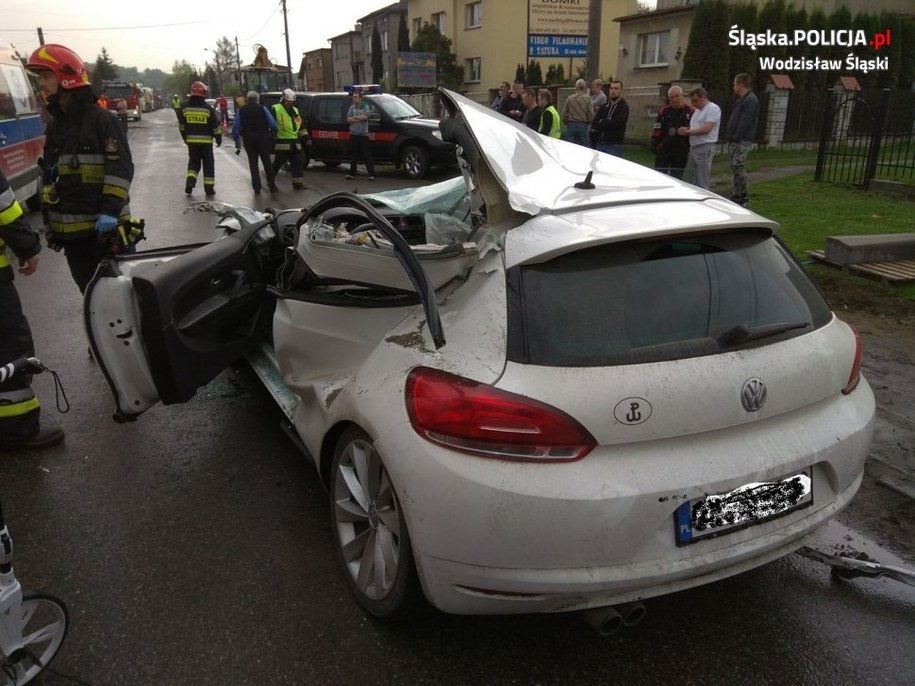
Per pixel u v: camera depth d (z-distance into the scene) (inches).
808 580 111.3
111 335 131.2
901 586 109.9
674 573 82.2
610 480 80.0
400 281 106.3
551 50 900.0
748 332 88.7
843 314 230.7
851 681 91.7
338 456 107.7
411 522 86.7
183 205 466.9
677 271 92.6
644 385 81.8
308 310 124.1
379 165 682.2
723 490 83.8
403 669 93.9
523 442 80.6
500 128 122.6
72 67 168.9
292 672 93.5
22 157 438.3
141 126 1745.8
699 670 93.7
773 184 484.4
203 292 141.0
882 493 134.3
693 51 808.3
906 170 522.3
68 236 178.9
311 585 110.1
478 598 85.6
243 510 130.5
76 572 113.7
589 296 87.9
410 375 90.7
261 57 1408.7
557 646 98.0
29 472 144.6
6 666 88.3
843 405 97.3
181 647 98.0
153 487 138.7
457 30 1437.0
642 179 121.1
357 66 2124.8
